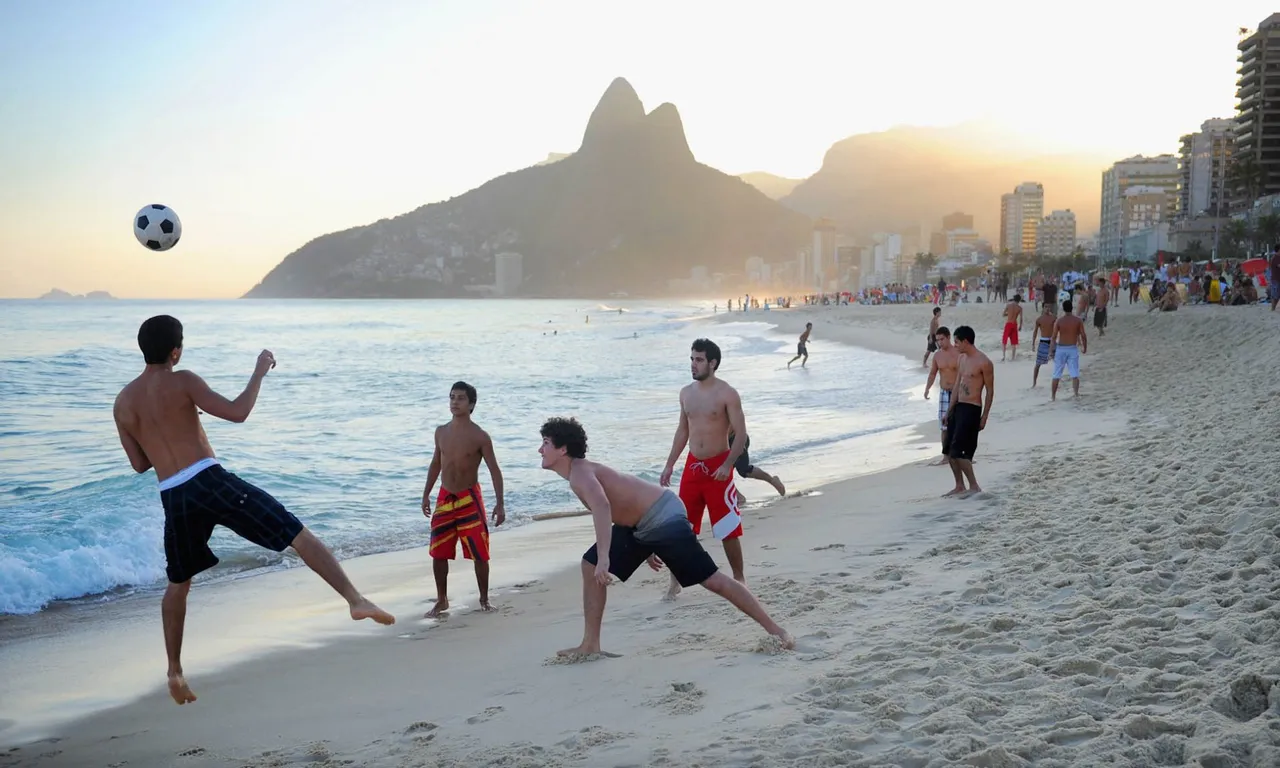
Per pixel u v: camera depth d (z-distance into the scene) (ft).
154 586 27.53
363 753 14.24
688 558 17.01
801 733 12.89
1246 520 20.99
